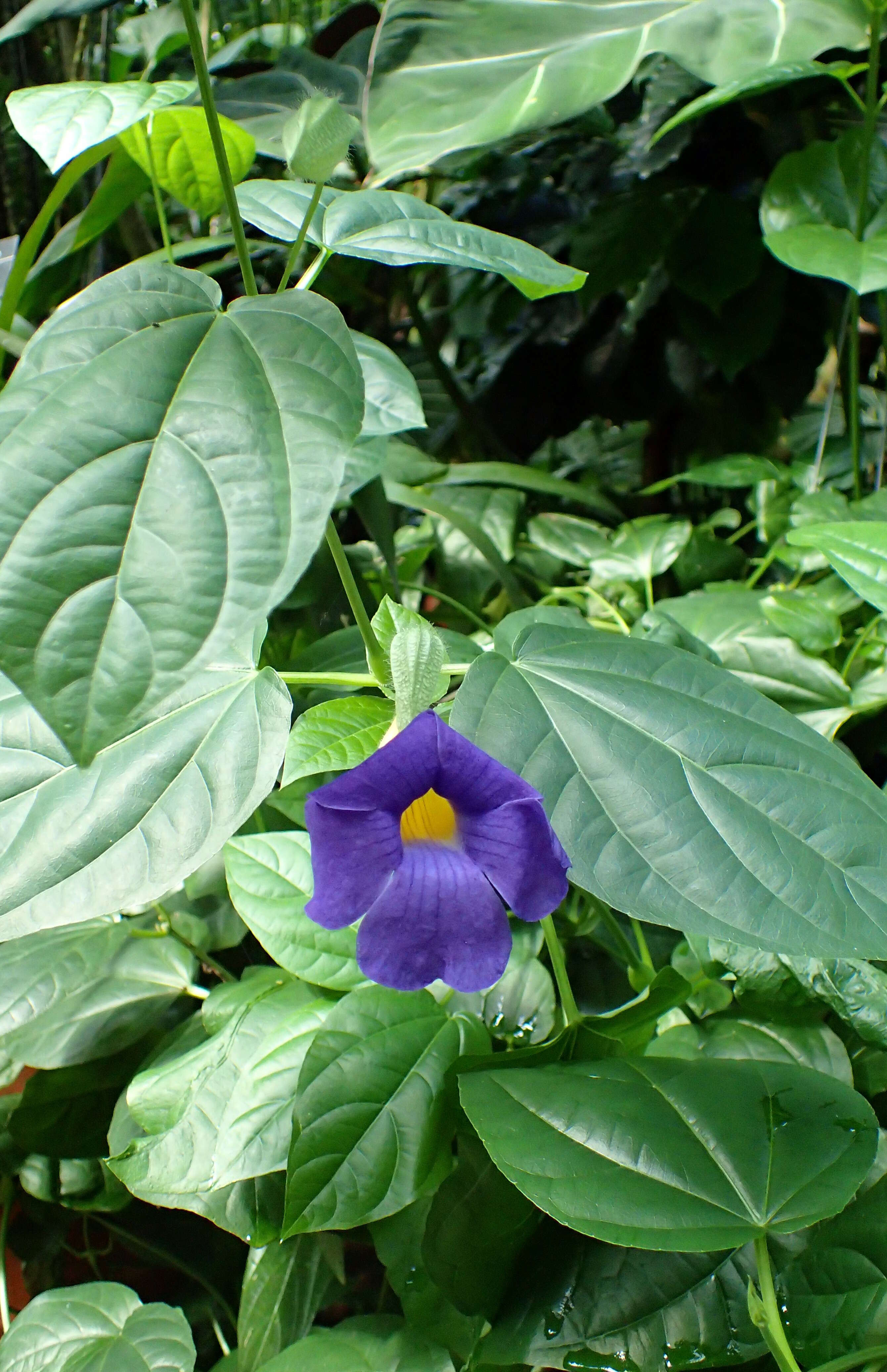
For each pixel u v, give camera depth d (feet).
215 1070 0.98
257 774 0.80
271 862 1.02
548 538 1.72
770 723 0.83
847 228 1.41
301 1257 1.03
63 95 0.84
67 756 0.82
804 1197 0.79
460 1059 0.90
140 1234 1.31
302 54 1.88
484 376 2.36
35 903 0.76
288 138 0.80
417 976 0.71
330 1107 0.87
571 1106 0.85
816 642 1.24
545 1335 0.85
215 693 0.84
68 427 0.67
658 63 1.86
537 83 1.27
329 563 1.37
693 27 1.30
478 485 1.82
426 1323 0.91
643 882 0.75
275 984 1.05
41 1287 1.36
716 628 1.30
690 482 2.02
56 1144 1.18
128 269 0.77
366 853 0.72
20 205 2.03
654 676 0.84
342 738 0.83
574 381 2.27
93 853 0.78
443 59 1.31
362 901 0.71
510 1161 0.81
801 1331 0.83
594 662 0.84
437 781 0.73
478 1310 0.88
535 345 2.24
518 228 2.25
